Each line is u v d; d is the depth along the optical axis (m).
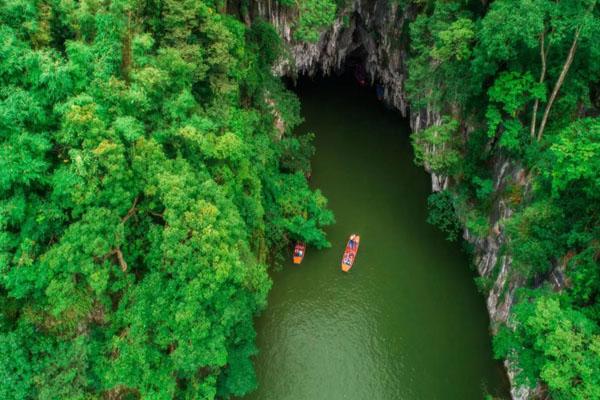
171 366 23.28
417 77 38.38
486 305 33.50
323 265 37.16
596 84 30.30
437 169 36.81
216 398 27.98
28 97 19.89
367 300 35.09
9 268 19.95
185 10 26.38
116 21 24.11
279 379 30.94
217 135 29.31
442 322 33.59
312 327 33.59
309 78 58.19
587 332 20.25
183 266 21.56
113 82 22.45
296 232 36.31
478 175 35.31
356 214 41.56
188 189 22.38
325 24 43.06
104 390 23.42
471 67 30.83
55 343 22.06
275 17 43.22
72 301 21.30
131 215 23.33
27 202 20.45
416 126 47.31
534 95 28.44
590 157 22.28
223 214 23.80
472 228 33.91
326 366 31.59
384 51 51.12
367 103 54.91
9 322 21.25
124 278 23.36
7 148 19.30
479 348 31.86
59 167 21.02
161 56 25.33
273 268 36.34
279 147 39.50
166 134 24.53
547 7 25.28
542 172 27.53
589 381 19.16
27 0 22.31
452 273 36.38
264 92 39.31
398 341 32.78
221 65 29.39
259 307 30.23
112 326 23.14
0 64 19.88
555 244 25.66
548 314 20.70
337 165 46.78
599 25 25.06
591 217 24.48
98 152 20.00
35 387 20.97
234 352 27.75
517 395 27.78
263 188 36.06
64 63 22.00
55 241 21.41
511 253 29.47
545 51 28.42
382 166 46.69
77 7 24.05
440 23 33.66
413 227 40.09
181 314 21.31
